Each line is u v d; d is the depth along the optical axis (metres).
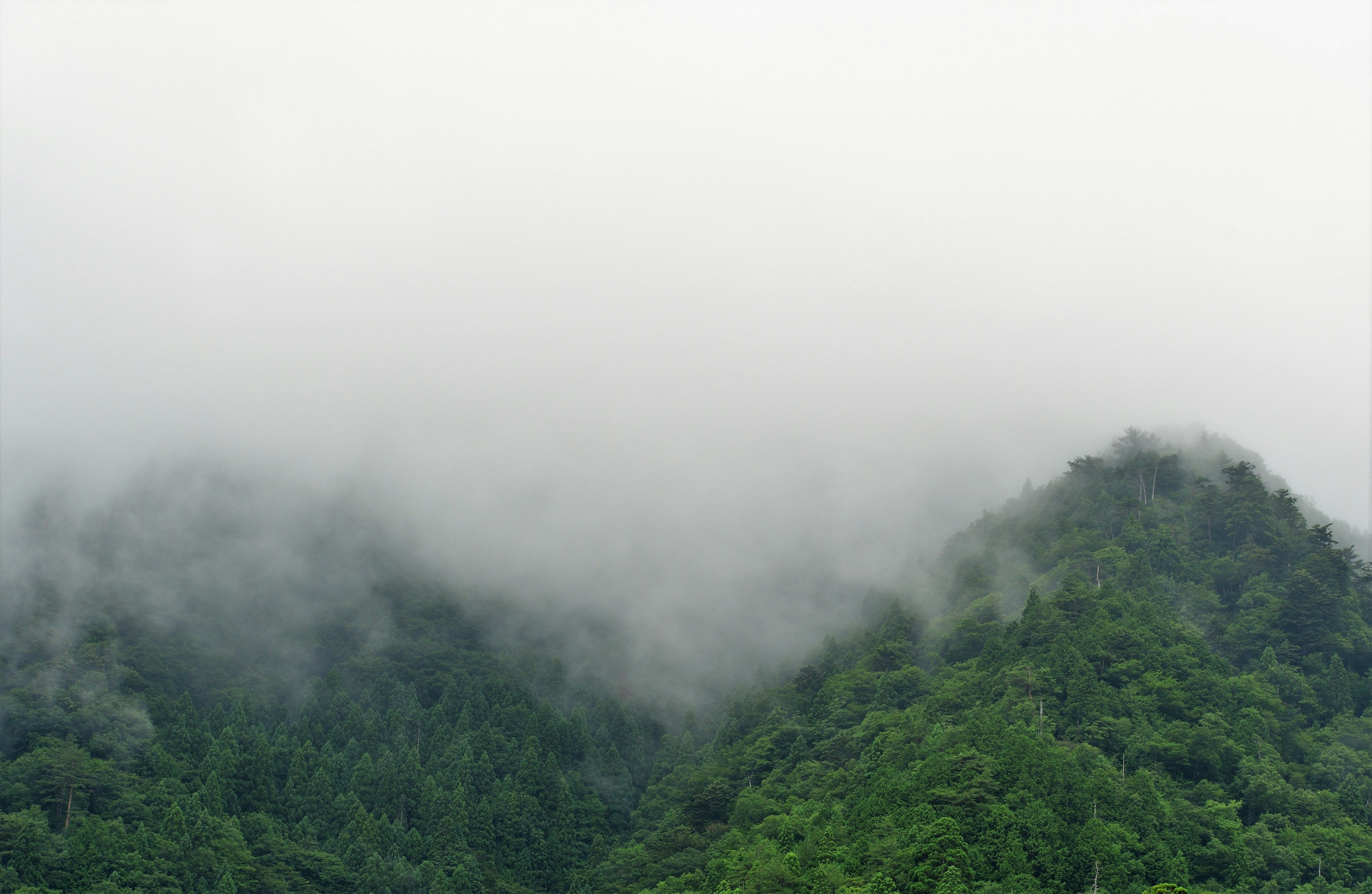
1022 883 151.62
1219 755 189.75
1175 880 159.50
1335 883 167.25
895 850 160.88
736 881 182.50
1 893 193.12
